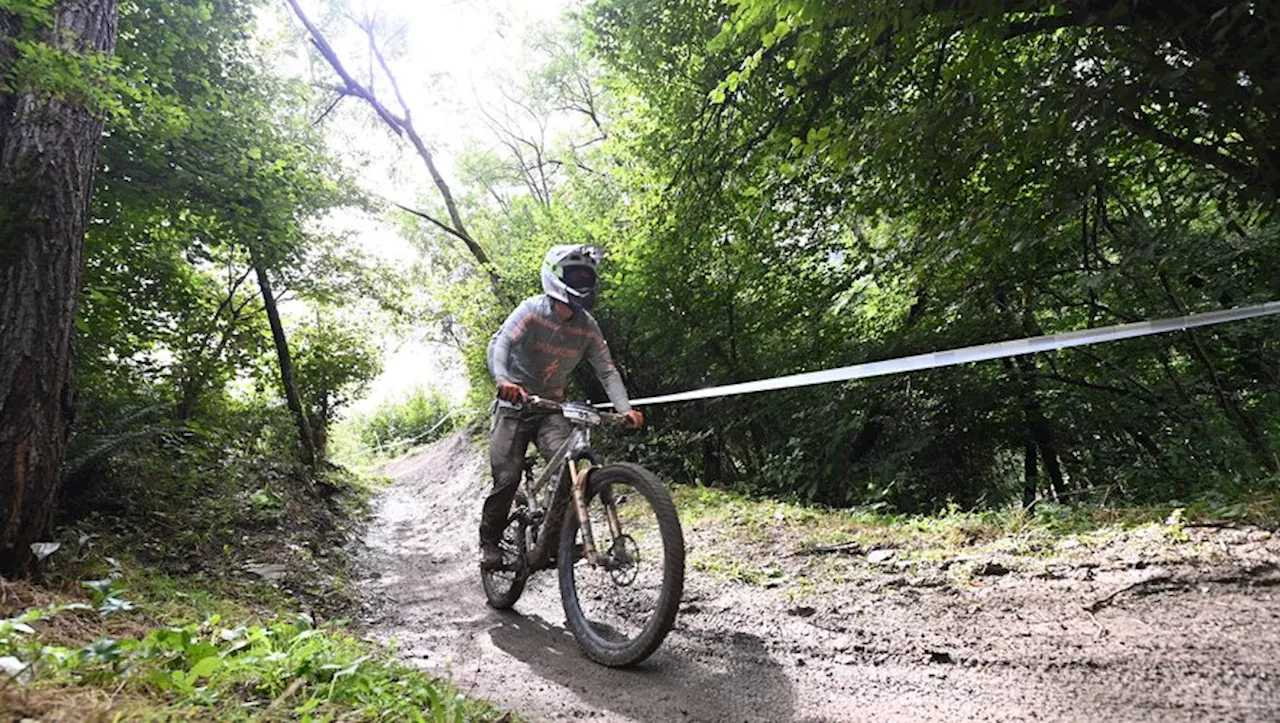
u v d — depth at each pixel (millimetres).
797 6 4977
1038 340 2119
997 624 3102
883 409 9023
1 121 4387
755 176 8641
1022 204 5789
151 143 6738
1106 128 4430
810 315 10148
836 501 8664
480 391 19500
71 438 5609
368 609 4891
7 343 3863
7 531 3701
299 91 10094
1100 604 3117
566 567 3686
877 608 3562
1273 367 7062
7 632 2137
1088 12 4504
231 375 10484
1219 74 4000
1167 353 7754
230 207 7547
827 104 7422
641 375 11664
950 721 2328
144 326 8188
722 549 5348
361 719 2061
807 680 2824
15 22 4453
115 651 2102
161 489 6383
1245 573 3109
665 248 9719
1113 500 6223
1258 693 2182
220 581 4867
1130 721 2152
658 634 3033
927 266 6582
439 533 9078
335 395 15445
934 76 6488
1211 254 6484
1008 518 4977
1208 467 6500
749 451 11195
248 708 2033
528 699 2818
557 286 4070
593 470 3668
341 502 11094
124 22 6898
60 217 4168
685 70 8797
